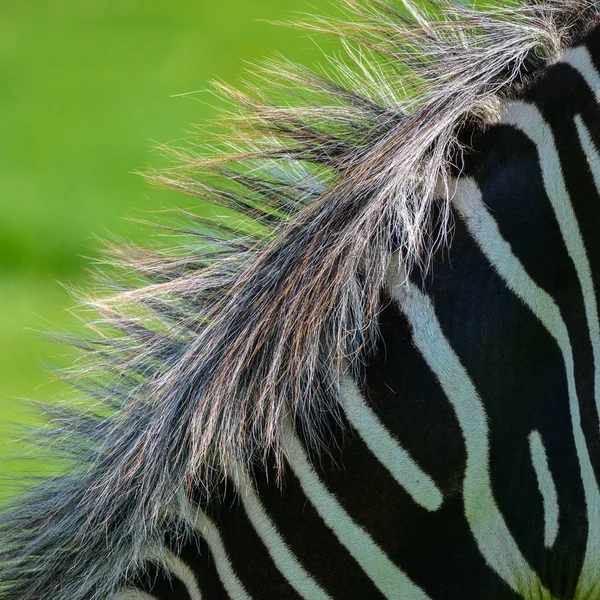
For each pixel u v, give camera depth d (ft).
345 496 21.36
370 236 21.39
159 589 21.50
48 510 21.66
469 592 21.38
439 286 21.35
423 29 21.70
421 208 21.35
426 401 21.34
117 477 21.53
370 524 21.36
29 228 56.29
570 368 21.27
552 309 21.29
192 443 21.43
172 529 21.49
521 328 21.30
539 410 21.30
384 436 21.35
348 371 21.38
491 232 21.33
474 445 21.31
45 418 21.86
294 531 21.40
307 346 21.36
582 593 21.35
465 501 21.34
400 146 21.48
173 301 21.70
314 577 21.39
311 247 21.45
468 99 21.42
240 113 21.84
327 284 21.40
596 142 21.25
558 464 21.30
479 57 21.53
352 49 21.99
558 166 21.29
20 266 53.52
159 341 21.67
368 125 21.65
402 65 21.71
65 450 21.75
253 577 21.43
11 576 21.65
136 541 21.49
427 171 21.38
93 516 21.53
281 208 21.70
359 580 21.38
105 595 21.54
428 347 21.34
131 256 21.91
